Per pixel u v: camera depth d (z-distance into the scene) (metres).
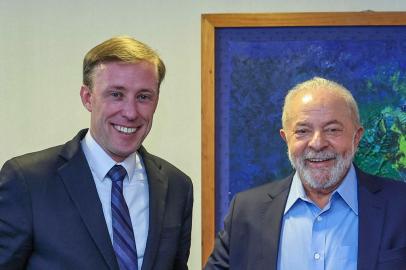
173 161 2.14
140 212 1.52
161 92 2.14
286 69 2.08
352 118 1.54
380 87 2.05
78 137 1.54
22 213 1.37
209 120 2.08
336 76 2.06
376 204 1.50
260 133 2.09
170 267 1.52
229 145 2.10
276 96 2.08
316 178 1.52
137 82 1.41
